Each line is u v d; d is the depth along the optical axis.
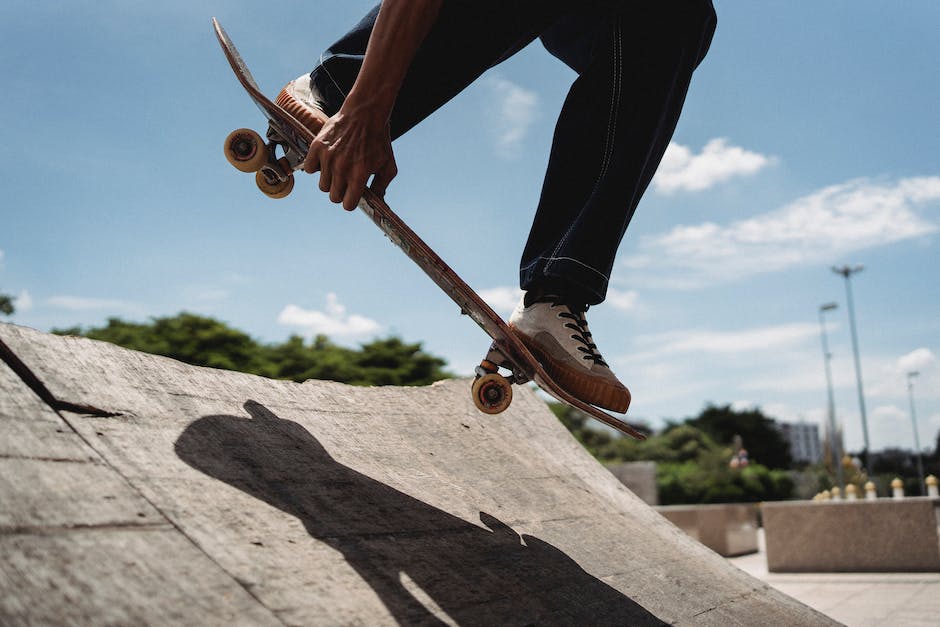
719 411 61.72
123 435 1.27
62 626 0.81
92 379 1.38
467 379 2.84
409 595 1.22
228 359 28.92
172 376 1.60
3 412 1.13
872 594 5.44
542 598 1.45
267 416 1.71
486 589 1.38
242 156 1.68
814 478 34.41
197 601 0.96
